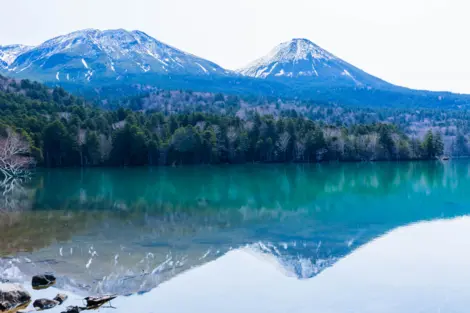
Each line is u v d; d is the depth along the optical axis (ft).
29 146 433.48
